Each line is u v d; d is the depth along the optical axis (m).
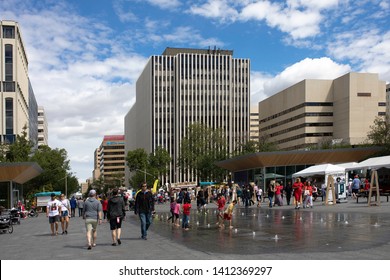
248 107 159.88
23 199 68.19
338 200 38.22
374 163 41.25
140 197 17.83
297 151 63.28
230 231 19.69
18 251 15.48
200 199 39.72
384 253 12.07
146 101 166.50
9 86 82.12
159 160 127.81
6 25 82.88
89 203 15.38
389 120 76.50
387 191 39.47
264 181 64.50
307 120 139.75
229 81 159.50
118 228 16.03
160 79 159.25
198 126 101.62
